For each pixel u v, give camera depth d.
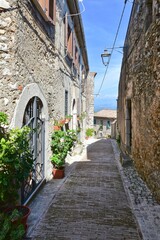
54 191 5.78
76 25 12.04
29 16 4.90
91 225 4.02
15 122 4.23
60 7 8.01
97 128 36.78
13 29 4.13
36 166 5.69
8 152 3.22
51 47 6.84
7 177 3.25
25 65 4.70
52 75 6.98
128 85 9.27
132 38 8.13
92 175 7.57
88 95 27.03
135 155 7.82
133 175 7.33
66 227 3.94
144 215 4.39
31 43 5.05
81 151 12.71
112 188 6.14
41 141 6.17
